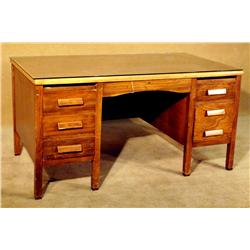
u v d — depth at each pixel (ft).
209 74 10.41
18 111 10.97
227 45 14.87
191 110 10.53
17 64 10.52
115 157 11.91
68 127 9.51
